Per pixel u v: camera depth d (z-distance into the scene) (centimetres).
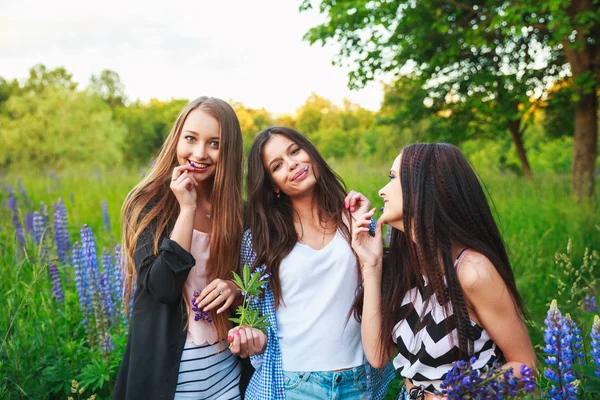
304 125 5284
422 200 189
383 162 1275
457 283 182
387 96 1508
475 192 192
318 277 232
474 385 157
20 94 5184
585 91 789
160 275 210
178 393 225
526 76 1042
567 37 820
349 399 230
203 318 226
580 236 542
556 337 169
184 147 231
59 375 289
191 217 220
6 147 3241
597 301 371
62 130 3584
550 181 997
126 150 5241
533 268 473
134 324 227
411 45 1019
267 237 236
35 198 920
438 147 197
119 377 233
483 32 850
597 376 174
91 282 320
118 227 661
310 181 240
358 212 237
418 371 194
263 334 225
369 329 209
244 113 3359
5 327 301
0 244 488
